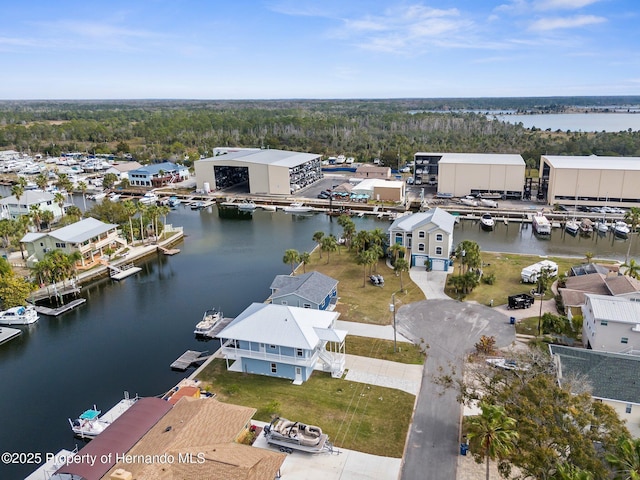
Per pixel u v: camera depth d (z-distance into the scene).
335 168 176.50
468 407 40.69
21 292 65.00
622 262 79.62
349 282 71.44
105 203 110.69
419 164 144.38
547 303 61.75
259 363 47.91
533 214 111.88
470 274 65.56
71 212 109.75
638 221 96.81
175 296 71.50
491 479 33.28
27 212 110.38
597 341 46.88
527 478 32.25
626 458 26.59
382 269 77.00
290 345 45.25
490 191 127.12
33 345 57.62
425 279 71.69
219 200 136.50
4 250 91.94
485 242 95.06
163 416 37.78
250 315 49.38
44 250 82.69
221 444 34.00
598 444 29.86
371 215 120.12
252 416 39.22
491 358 48.12
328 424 39.88
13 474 37.12
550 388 32.12
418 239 76.00
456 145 195.62
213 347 56.09
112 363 53.16
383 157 171.50
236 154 156.00
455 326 56.19
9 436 41.72
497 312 59.62
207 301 69.25
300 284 59.44
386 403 42.47
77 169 177.00
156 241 96.62
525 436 28.89
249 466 31.38
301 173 147.62
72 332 60.75
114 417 42.47
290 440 36.62
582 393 33.22
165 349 55.91
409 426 39.38
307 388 45.22
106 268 81.94
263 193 141.00
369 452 36.56
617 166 114.25
